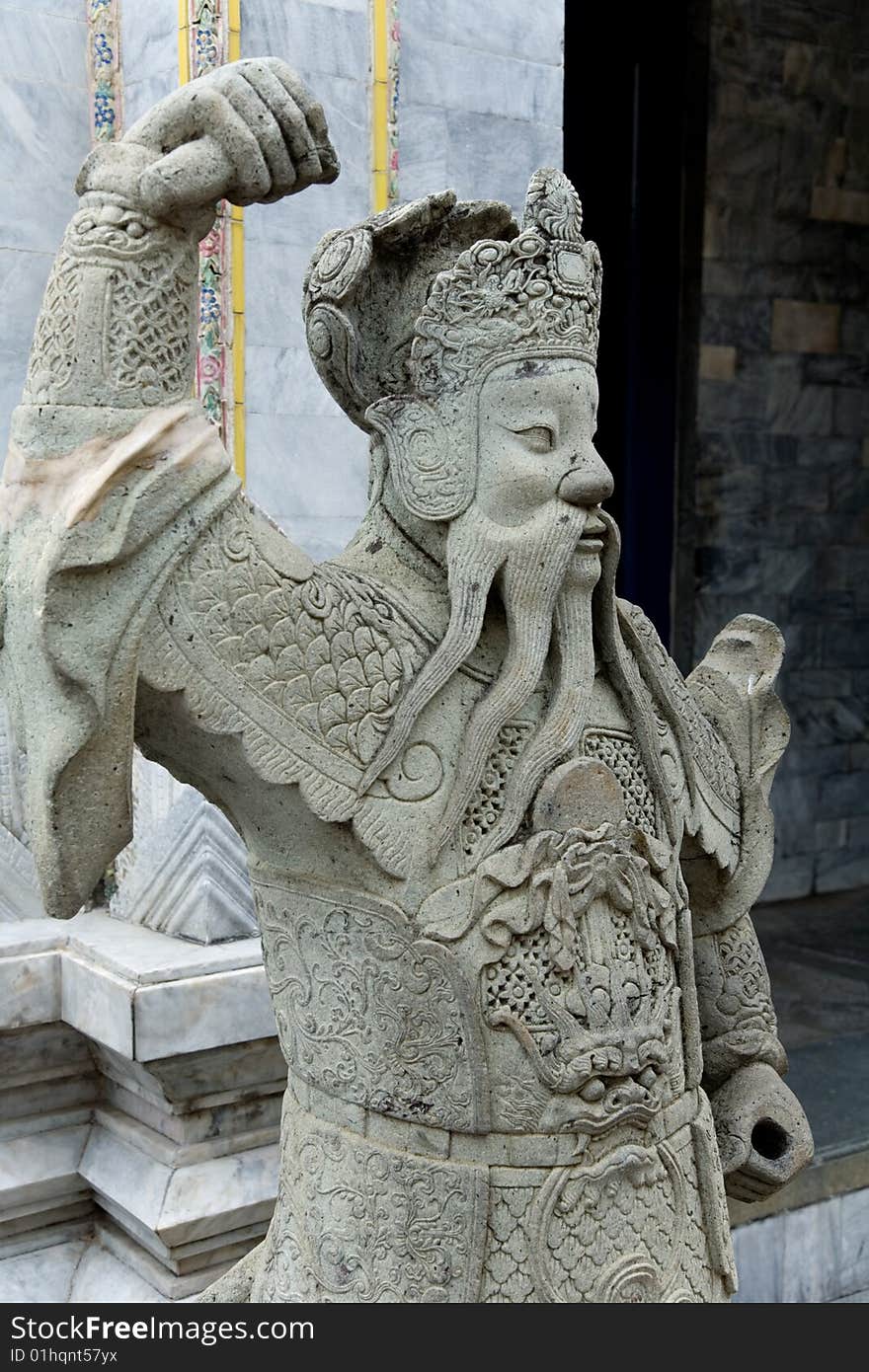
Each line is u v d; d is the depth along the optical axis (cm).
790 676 560
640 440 524
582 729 140
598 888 139
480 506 136
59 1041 247
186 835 243
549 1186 135
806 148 531
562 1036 135
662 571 530
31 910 266
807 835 571
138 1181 235
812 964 468
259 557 126
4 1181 241
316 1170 143
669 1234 144
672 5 493
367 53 286
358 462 297
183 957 231
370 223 144
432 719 137
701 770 164
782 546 552
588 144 499
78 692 117
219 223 270
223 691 124
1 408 285
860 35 538
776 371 539
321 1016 141
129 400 120
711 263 514
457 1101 135
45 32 286
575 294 138
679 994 151
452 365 137
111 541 115
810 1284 290
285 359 283
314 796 129
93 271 119
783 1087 170
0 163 282
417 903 134
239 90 118
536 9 315
